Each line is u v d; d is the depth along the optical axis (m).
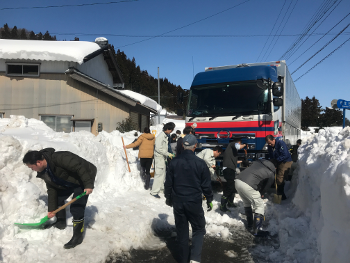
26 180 4.08
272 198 6.47
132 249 3.90
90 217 4.49
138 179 7.27
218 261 3.68
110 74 26.70
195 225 3.44
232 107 7.09
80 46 20.09
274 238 4.41
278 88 6.57
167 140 6.66
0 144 3.98
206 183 3.42
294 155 9.56
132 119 20.39
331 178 3.33
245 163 6.42
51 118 18.50
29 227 3.49
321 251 3.13
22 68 18.45
